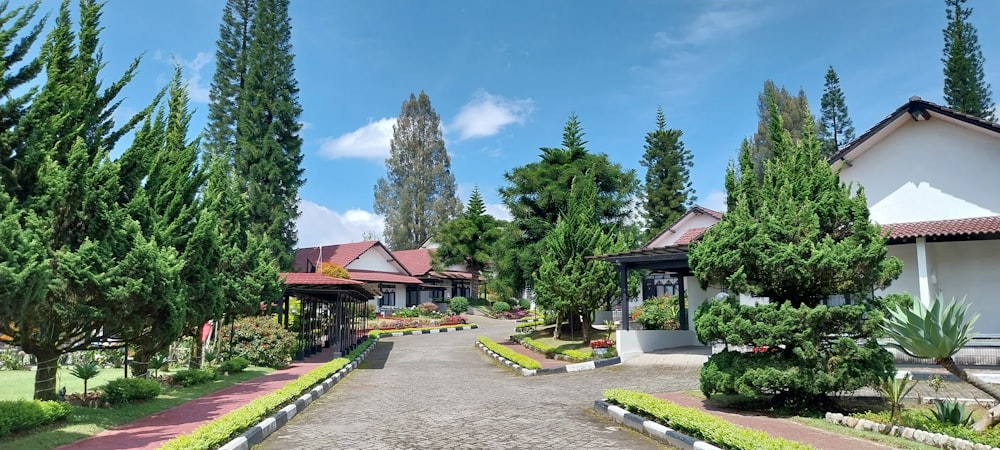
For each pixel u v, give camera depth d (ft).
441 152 229.66
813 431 25.52
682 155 160.56
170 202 41.70
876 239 28.99
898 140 54.85
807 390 28.48
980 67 95.61
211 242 42.32
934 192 52.49
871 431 25.29
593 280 70.54
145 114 39.86
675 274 77.46
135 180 37.11
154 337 34.37
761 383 28.81
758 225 30.53
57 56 34.37
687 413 25.38
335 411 35.24
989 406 29.94
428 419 31.60
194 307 40.88
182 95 50.29
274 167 116.98
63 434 26.84
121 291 29.99
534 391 42.86
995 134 49.52
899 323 25.45
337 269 131.44
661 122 162.61
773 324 29.14
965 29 96.73
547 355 69.67
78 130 32.78
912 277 51.93
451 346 93.20
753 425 26.86
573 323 80.84
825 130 132.05
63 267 28.40
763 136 169.78
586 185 78.84
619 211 94.94
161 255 32.76
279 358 61.16
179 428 29.32
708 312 31.76
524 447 24.61
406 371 60.18
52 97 32.17
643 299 114.21
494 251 98.89
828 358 28.91
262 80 121.49
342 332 77.15
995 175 50.16
